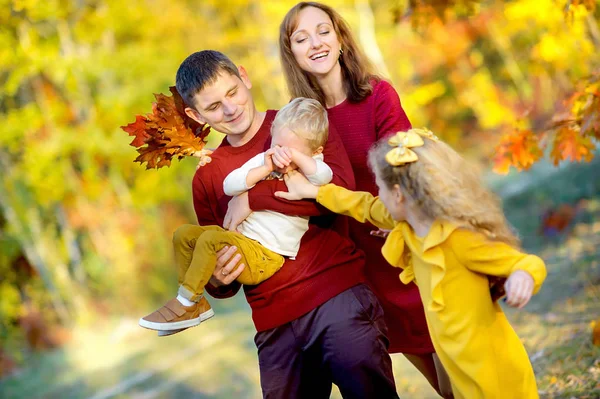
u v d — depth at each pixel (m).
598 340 5.77
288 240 3.74
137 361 11.34
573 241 11.13
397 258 3.47
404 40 24.02
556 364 5.89
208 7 22.78
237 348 10.23
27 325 15.24
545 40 14.02
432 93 21.56
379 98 4.27
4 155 17.00
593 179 14.79
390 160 3.30
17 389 11.79
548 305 7.97
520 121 5.96
